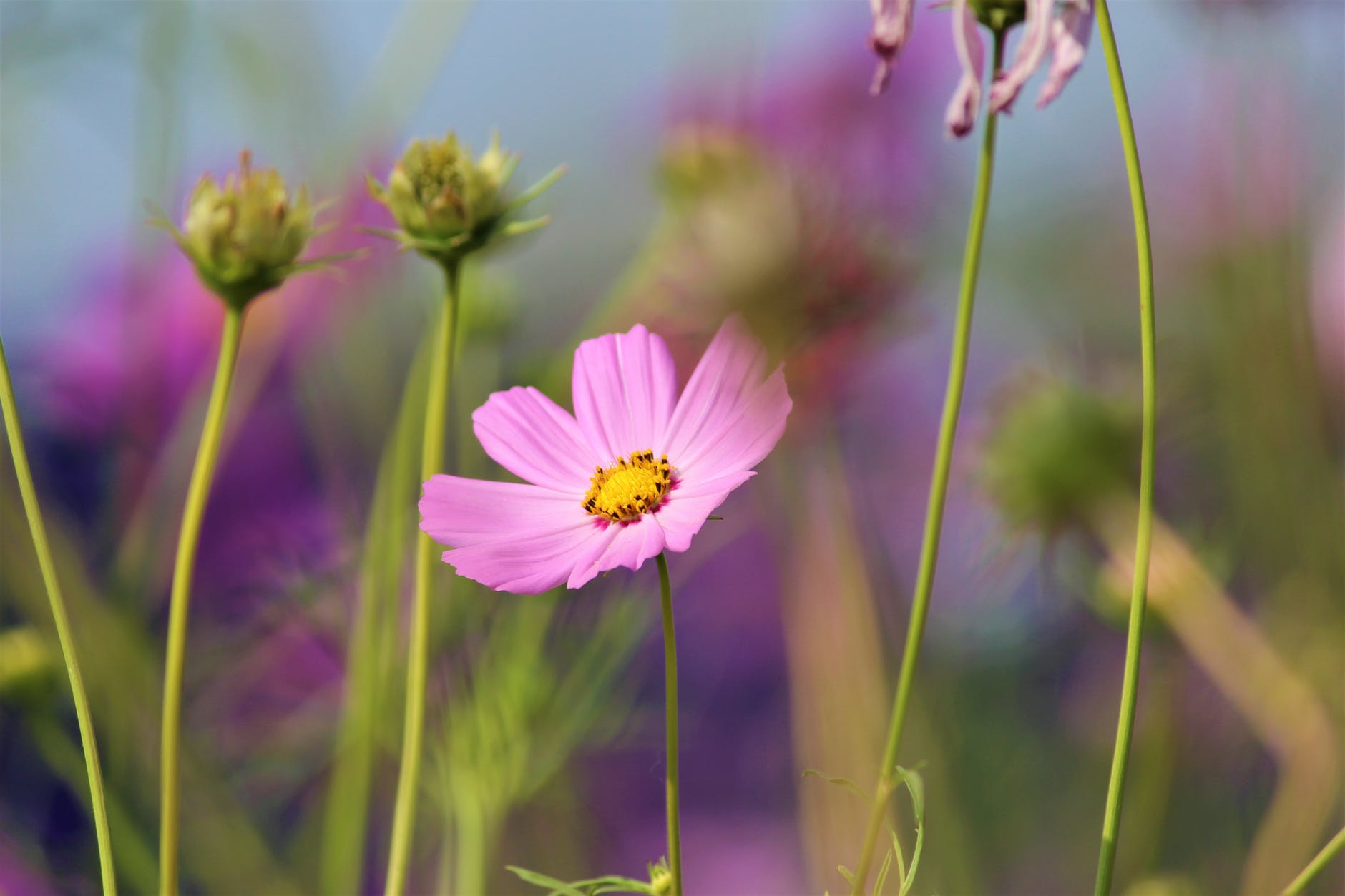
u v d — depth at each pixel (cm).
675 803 76
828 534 94
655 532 77
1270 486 97
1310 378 98
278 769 98
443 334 81
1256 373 98
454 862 96
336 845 90
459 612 94
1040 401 94
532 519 79
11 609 95
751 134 92
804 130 94
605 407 80
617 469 79
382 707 91
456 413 97
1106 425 93
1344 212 102
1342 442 98
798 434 91
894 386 104
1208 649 91
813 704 94
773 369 79
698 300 81
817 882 94
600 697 96
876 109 95
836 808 93
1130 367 95
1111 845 77
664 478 79
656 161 90
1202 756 98
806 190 80
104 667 94
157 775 94
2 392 78
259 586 102
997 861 101
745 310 79
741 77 95
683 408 79
